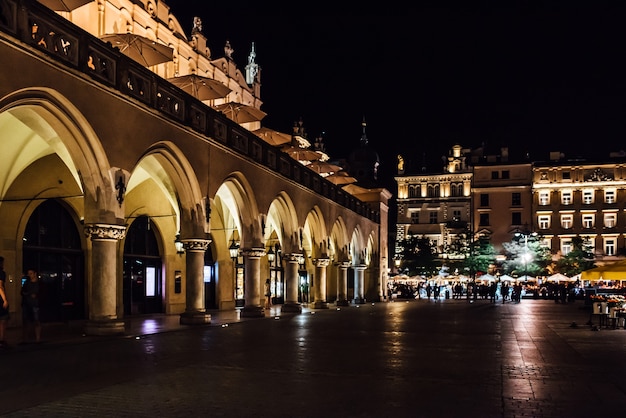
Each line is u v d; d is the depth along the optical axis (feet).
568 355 44.14
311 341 53.11
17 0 43.98
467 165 270.26
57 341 49.65
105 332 54.49
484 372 35.78
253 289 86.58
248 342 51.96
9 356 41.50
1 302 44.68
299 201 104.99
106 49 54.49
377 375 34.45
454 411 25.45
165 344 49.88
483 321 81.71
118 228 55.83
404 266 239.91
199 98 87.30
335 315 95.86
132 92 58.29
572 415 24.81
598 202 239.50
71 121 50.96
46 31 47.26
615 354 44.83
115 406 26.11
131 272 84.69
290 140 110.52
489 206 253.44
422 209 267.59
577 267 218.59
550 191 245.65
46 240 70.95
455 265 236.02
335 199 127.34
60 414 24.63
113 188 55.42
